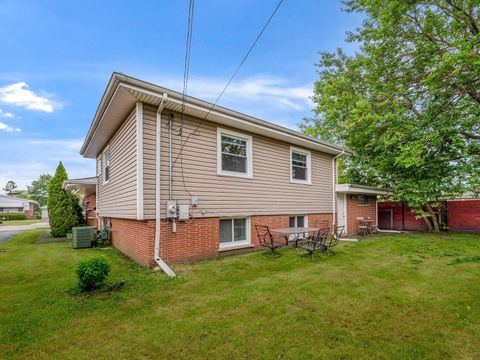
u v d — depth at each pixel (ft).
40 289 14.49
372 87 40.73
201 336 9.30
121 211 23.36
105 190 32.17
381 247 26.37
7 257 24.17
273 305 11.89
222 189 23.26
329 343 8.79
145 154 18.78
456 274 16.55
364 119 38.60
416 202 37.17
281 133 26.99
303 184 32.24
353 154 40.40
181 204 20.39
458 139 31.04
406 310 11.28
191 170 21.22
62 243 34.24
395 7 32.04
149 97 18.20
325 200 35.68
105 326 10.10
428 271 17.35
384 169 39.75
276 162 28.78
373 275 16.48
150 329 9.83
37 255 25.09
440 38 35.09
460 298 12.55
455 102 32.27
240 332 9.53
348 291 13.64
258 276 16.51
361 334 9.34
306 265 19.20
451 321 10.26
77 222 45.52
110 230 31.65
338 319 10.49
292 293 13.41
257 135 26.81
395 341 8.89
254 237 25.67
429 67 34.53
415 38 36.35
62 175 44.39
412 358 7.95
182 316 10.91
